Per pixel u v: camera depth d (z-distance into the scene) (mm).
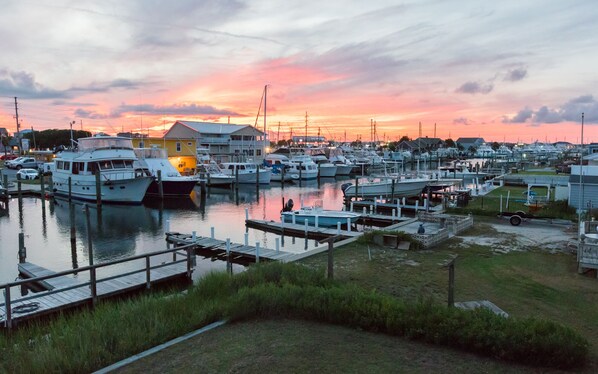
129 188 36125
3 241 22734
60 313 10023
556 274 12094
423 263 13383
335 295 8156
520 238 17500
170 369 6066
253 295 8250
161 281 13234
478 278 11664
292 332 7387
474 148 152125
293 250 19859
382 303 7727
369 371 5941
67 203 37094
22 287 14305
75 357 6227
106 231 25703
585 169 26797
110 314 8156
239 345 6848
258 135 86250
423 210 28500
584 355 6250
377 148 132500
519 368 6133
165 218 30297
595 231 14719
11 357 6797
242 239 22688
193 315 8070
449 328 6773
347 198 36125
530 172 60969
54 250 20828
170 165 44156
